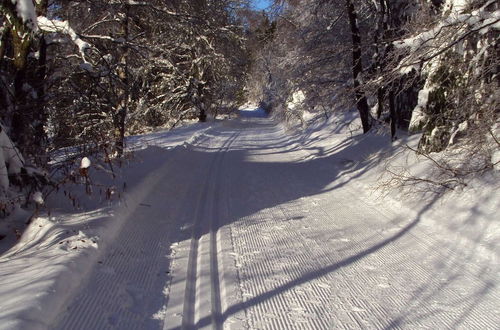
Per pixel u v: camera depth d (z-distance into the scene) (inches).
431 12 323.3
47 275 146.3
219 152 650.8
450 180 277.3
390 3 459.2
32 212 232.7
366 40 548.7
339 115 765.3
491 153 264.8
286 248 223.9
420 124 419.8
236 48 901.2
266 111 2126.0
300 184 398.6
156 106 957.8
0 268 159.8
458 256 211.0
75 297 146.6
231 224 265.1
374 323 149.0
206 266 194.9
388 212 295.3
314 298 166.6
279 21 660.1
